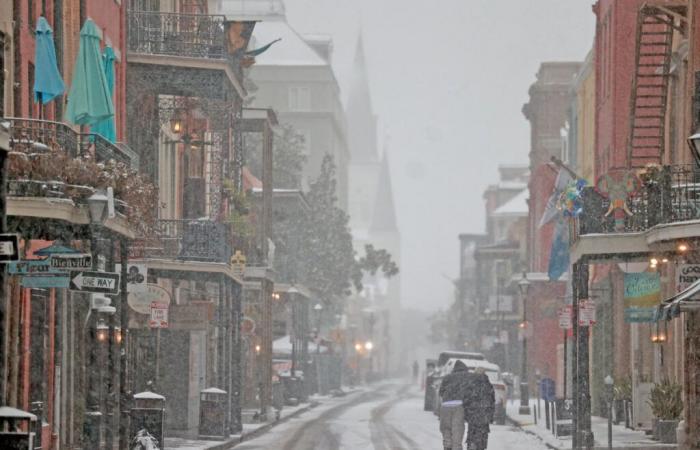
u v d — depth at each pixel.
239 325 104.19
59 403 70.81
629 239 76.06
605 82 126.00
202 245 90.25
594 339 127.94
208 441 84.31
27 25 65.81
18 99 63.81
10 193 54.06
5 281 40.22
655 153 102.56
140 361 92.31
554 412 91.50
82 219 55.97
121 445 62.69
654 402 82.19
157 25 91.62
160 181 101.38
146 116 95.81
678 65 88.38
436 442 86.31
